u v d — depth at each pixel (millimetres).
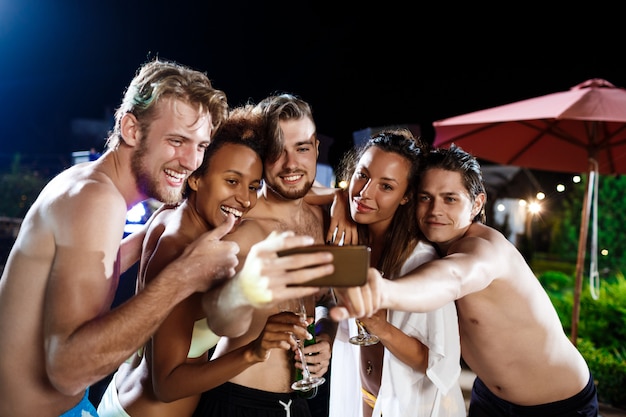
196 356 2561
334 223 2957
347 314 1527
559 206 11945
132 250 2865
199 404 2559
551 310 2742
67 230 1856
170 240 2469
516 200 12180
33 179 10453
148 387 2492
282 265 1436
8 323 1979
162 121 2064
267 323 2207
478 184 2656
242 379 2498
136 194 2186
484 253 2266
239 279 1558
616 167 6652
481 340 2703
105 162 2133
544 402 2830
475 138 6500
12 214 9867
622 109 5184
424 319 2512
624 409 5668
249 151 2551
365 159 2777
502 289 2506
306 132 2676
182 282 1793
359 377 2875
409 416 2598
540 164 6754
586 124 6242
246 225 2633
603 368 5949
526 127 6473
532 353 2695
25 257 1947
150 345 2496
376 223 2895
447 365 2484
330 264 1444
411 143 2779
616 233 10039
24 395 2027
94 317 1836
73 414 2160
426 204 2639
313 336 2592
